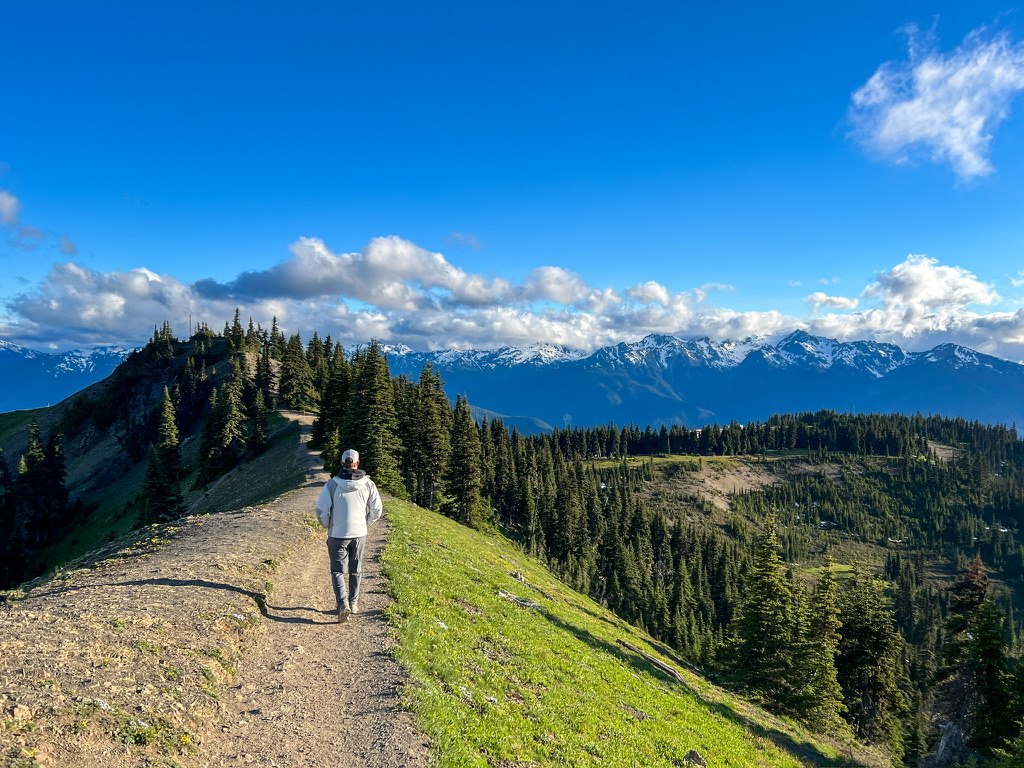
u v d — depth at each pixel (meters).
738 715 25.08
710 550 138.62
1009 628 127.00
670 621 91.38
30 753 5.74
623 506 135.25
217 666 9.14
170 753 6.59
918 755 51.97
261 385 114.75
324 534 23.12
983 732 39.38
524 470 126.69
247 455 87.94
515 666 13.80
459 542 36.12
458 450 71.81
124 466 114.44
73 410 136.25
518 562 49.31
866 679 47.62
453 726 8.78
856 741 34.72
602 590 102.00
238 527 20.81
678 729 15.69
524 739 9.64
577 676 15.51
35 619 9.34
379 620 13.12
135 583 12.34
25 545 88.69
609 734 12.07
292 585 15.14
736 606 110.56
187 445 112.88
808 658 36.44
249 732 7.58
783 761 18.77
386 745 7.76
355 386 57.41
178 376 132.00
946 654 44.88
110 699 7.24
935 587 181.75
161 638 9.44
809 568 185.88
